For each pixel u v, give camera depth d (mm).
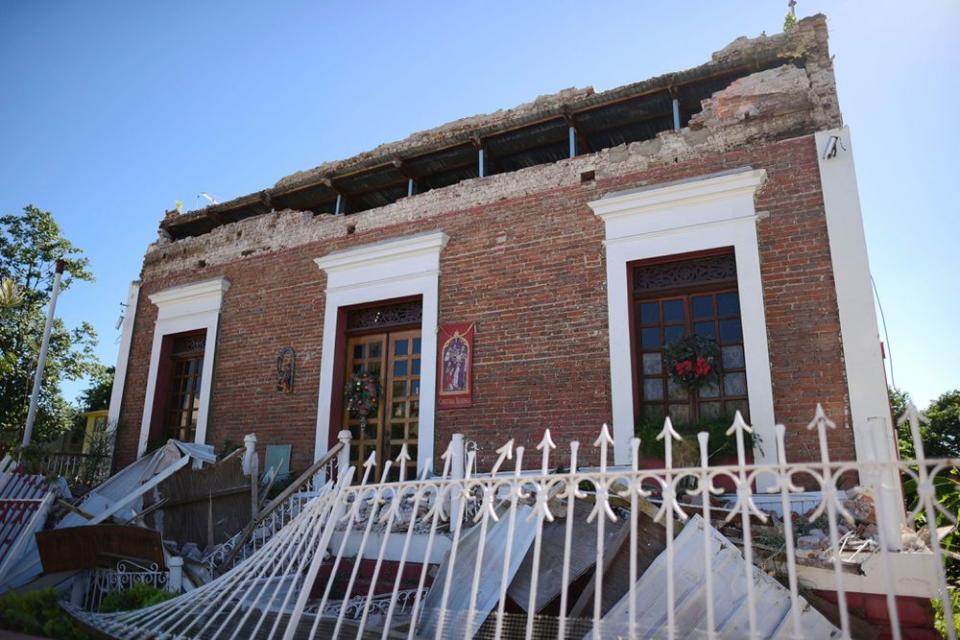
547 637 4219
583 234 8750
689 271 8164
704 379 7504
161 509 7840
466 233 9688
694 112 9484
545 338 8648
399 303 10336
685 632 4320
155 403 12367
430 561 6500
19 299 22500
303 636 4773
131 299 13523
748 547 3111
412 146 10578
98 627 5293
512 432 8562
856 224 7215
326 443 10016
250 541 7918
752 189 7758
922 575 4707
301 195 12227
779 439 3180
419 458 9086
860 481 6355
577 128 9852
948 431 26516
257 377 11172
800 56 8203
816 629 4461
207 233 13328
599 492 3545
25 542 7336
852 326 6957
